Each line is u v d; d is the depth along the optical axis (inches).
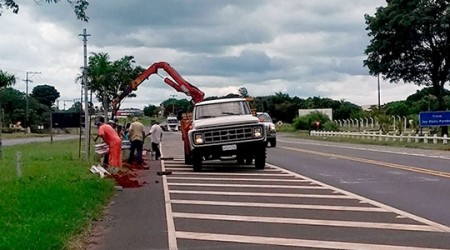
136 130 993.5
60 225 414.9
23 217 445.1
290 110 4072.3
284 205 530.9
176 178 789.9
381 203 532.7
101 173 759.1
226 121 885.2
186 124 1006.4
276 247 366.3
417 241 374.0
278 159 1109.1
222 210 510.3
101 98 1718.8
